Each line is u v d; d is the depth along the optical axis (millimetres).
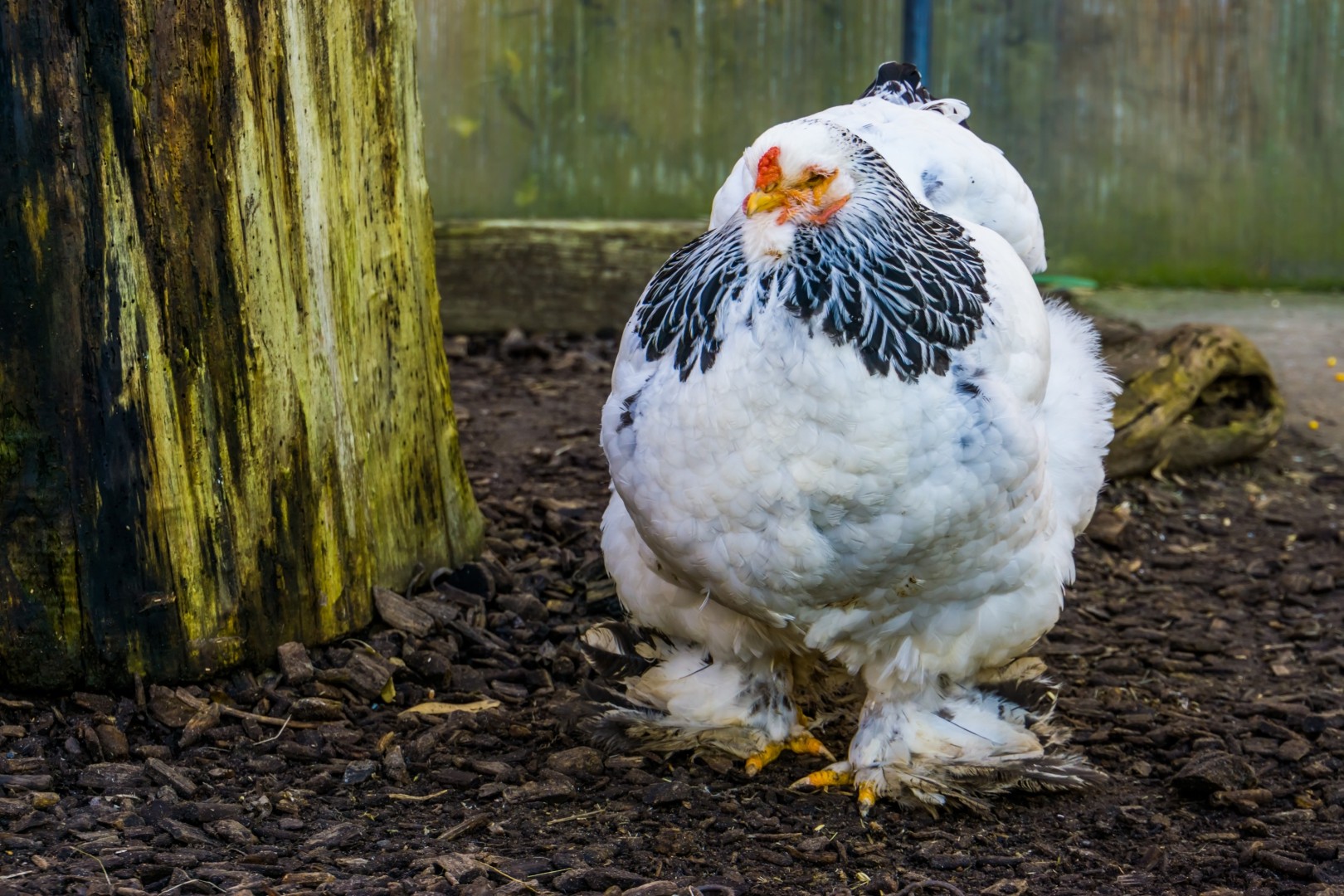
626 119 3695
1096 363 1764
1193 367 2402
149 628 1707
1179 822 1670
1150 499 2338
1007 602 1635
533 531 2115
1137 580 2152
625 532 1694
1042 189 3898
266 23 1680
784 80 3695
